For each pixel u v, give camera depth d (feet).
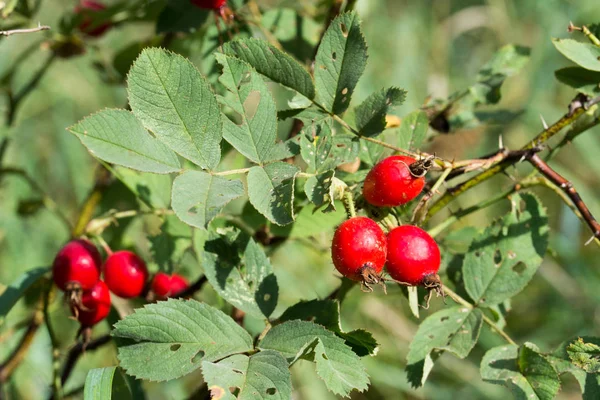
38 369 1.96
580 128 1.58
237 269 1.43
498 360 1.45
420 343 1.47
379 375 2.33
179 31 1.70
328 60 1.43
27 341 1.78
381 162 1.41
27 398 2.04
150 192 1.64
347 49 1.42
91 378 1.42
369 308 2.42
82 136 1.34
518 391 1.42
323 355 1.34
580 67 1.53
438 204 1.57
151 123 1.35
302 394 2.32
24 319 1.83
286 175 1.35
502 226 1.52
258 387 1.31
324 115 1.44
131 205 1.82
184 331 1.37
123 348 1.36
